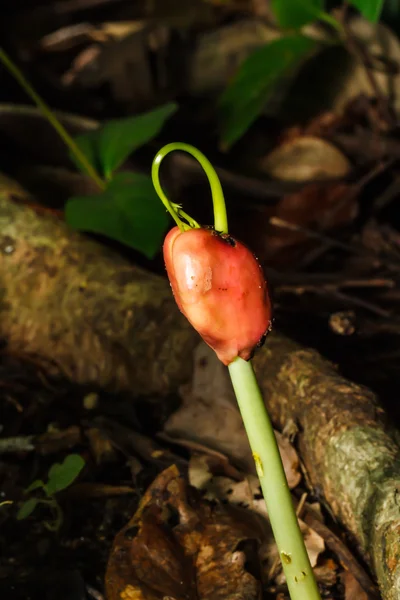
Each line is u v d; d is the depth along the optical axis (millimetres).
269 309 334
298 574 345
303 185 750
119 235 546
